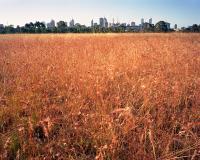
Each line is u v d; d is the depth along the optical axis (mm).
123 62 8969
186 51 12648
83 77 6812
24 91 6078
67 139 4234
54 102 5719
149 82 6258
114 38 23172
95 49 13258
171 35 30734
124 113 4355
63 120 4879
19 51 13672
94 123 4527
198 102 5625
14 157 4055
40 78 7203
